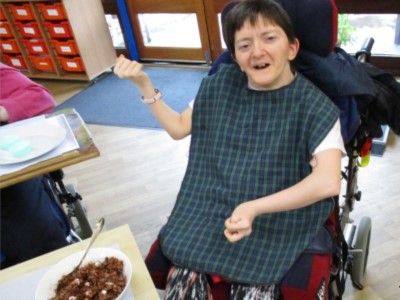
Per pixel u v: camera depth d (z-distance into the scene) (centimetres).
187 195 122
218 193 116
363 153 132
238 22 105
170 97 325
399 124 124
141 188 237
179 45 379
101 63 382
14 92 144
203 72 361
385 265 167
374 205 195
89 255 88
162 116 127
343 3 284
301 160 108
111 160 267
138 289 82
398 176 211
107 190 240
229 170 115
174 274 111
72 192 181
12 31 376
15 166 109
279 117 111
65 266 87
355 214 191
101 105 336
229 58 130
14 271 91
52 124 126
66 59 372
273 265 104
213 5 338
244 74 119
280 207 97
